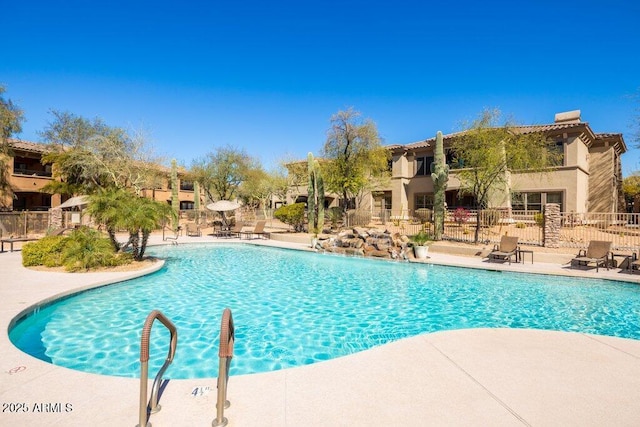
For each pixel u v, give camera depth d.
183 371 5.12
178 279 11.88
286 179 39.91
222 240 23.50
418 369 4.28
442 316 8.06
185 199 49.28
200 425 3.10
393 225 26.61
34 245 11.97
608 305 8.91
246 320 7.64
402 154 30.91
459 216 22.30
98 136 27.62
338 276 12.56
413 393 3.69
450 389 3.78
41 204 33.69
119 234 26.25
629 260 12.13
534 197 24.58
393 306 8.84
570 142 23.03
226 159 37.22
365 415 3.28
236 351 5.99
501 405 3.46
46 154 30.30
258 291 10.30
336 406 3.43
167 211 14.07
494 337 5.43
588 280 11.19
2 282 9.34
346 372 4.19
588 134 23.83
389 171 30.02
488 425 3.13
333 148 25.72
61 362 5.41
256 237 26.36
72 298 8.63
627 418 3.25
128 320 7.44
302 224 28.33
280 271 13.57
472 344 5.12
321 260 16.34
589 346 5.05
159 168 32.66
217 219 36.69
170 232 30.41
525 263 13.86
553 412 3.34
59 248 12.13
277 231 29.03
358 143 25.03
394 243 16.50
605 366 4.38
